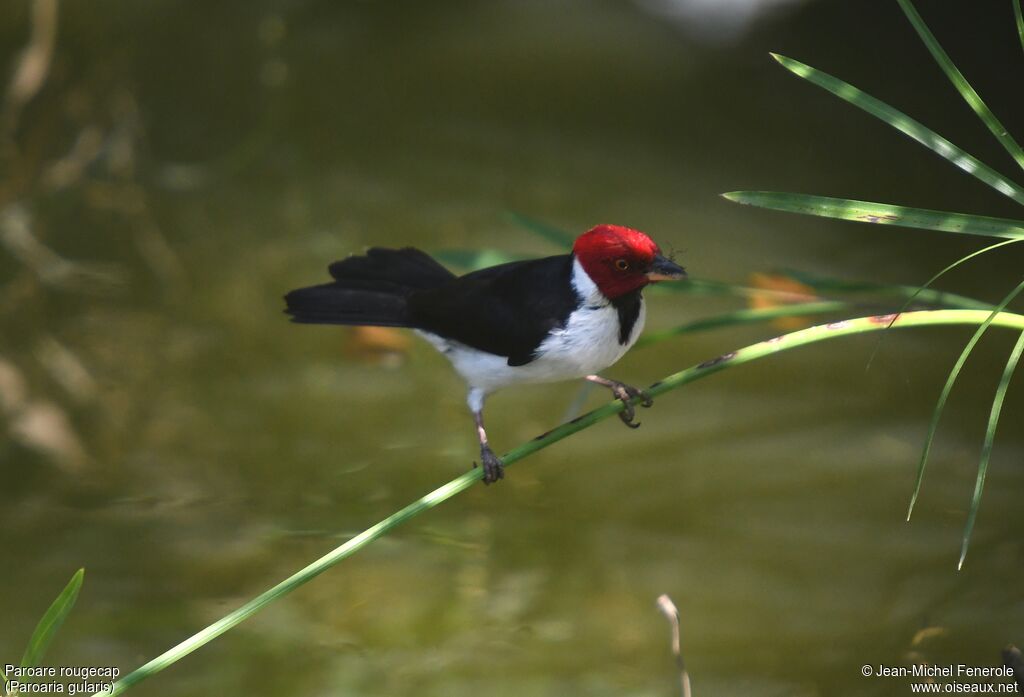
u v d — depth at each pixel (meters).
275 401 11.37
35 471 10.41
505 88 15.75
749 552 9.59
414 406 11.37
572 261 7.30
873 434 10.77
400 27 17.02
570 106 15.40
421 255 8.79
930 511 9.88
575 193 13.79
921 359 11.66
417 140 14.85
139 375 11.59
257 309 12.41
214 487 10.32
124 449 10.71
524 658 8.66
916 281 12.27
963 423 10.83
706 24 16.66
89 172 14.25
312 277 12.62
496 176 14.16
